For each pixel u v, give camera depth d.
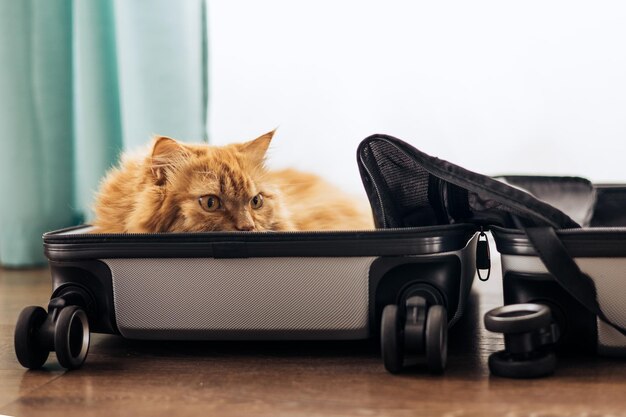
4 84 2.05
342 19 2.12
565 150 2.06
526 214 1.00
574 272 0.94
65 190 2.12
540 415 0.80
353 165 2.15
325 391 0.91
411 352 0.96
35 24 2.05
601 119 2.03
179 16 2.05
